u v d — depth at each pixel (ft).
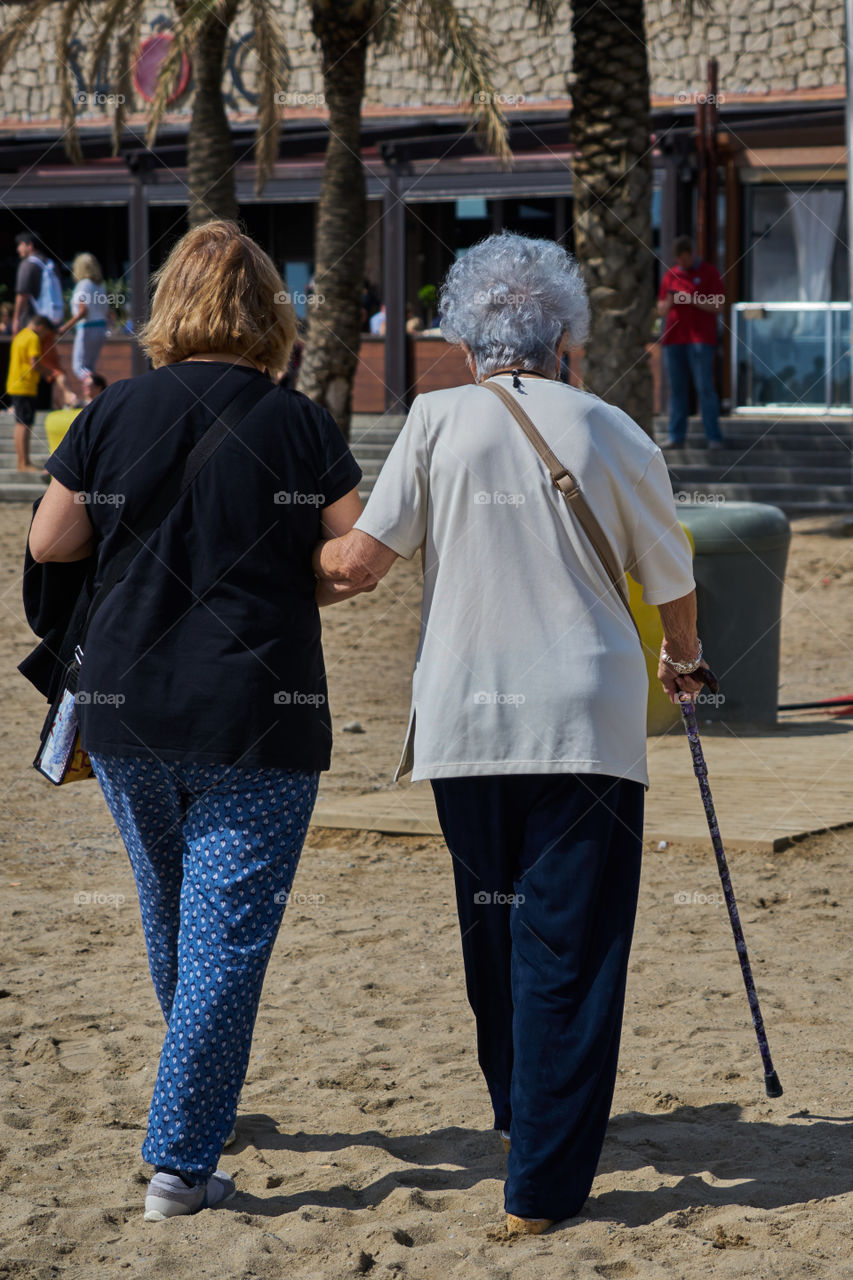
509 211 110.42
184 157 113.50
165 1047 14.56
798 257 102.42
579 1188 14.20
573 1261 13.46
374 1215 14.76
